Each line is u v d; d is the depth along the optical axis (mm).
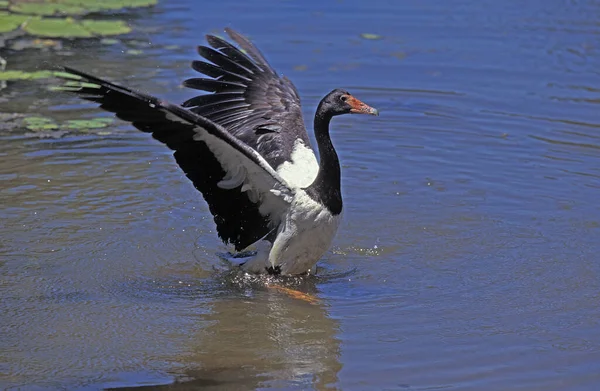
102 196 12938
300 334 9602
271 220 10969
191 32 19266
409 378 8656
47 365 8859
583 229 12156
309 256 10977
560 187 13477
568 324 9734
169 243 11820
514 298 10359
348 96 10984
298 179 11297
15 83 16812
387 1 21578
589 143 14953
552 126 15570
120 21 19719
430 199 13117
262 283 10961
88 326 9688
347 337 9500
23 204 12531
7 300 10164
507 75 17578
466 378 8633
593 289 10555
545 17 20672
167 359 9062
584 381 8586
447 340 9391
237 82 12625
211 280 10953
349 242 11922
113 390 8445
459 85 17156
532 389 8445
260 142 11977
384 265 11352
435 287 10703
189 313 10094
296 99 12617
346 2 21500
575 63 18125
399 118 15922
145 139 14984
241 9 20891
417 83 17203
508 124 15664
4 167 13617
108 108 9695
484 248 11695
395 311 10102
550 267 11133
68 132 15008
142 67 17250
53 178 13375
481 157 14516
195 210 12750
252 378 8734
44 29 18703
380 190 13391
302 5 21250
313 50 18484
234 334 9625
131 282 10805
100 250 11484
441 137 15242
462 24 20156
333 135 15383
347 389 8484
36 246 11469
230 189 10648
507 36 19453
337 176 10781
